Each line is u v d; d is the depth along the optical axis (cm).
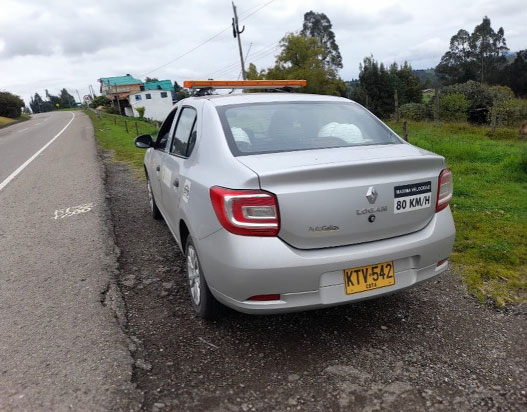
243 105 321
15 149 1666
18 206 658
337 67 7256
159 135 465
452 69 6241
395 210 254
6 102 6097
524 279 354
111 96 8731
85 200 673
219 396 227
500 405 219
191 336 284
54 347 271
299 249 238
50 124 3881
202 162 289
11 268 405
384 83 4831
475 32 6084
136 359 258
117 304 327
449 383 236
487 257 394
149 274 385
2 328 296
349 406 219
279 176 228
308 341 277
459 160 888
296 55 5675
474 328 289
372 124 331
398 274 261
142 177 884
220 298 257
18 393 228
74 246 459
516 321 296
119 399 223
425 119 2077
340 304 246
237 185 236
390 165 248
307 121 313
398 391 229
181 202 308
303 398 225
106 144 1625
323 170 232
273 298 239
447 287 346
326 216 237
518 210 531
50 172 984
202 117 321
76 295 344
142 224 538
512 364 251
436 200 274
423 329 289
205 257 258
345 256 241
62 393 228
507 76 5500
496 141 1220
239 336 284
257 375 244
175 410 217
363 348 269
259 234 232
